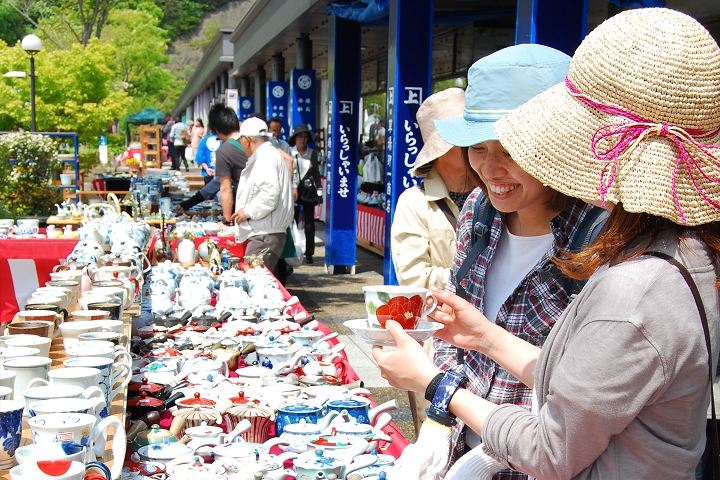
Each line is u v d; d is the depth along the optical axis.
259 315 4.09
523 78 1.75
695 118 1.19
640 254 1.23
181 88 79.75
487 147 1.74
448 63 11.53
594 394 1.17
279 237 6.57
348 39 10.09
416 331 1.64
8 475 1.53
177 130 26.14
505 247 1.99
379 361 1.60
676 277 1.18
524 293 1.87
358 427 2.29
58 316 2.73
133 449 2.19
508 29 10.03
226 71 31.12
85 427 1.62
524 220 1.93
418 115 3.07
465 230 2.06
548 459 1.24
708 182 1.19
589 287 1.25
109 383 1.99
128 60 45.62
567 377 1.20
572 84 1.29
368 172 13.63
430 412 1.48
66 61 16.33
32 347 2.25
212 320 3.83
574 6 5.15
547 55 1.82
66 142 15.80
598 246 1.26
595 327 1.20
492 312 1.98
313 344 3.46
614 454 1.22
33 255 6.21
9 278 5.96
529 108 1.34
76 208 7.88
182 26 83.44
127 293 3.43
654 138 1.20
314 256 12.16
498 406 1.40
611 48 1.23
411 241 3.01
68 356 2.12
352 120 10.21
